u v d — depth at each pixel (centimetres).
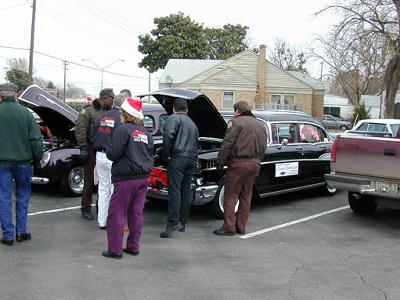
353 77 4178
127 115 568
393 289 504
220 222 775
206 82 3756
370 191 751
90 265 545
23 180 621
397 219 828
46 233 672
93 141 687
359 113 3272
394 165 726
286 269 557
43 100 895
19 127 604
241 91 3788
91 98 827
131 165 561
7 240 607
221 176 777
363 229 756
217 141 838
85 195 757
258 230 734
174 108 685
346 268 567
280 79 3869
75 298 452
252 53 3828
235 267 559
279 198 991
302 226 766
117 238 571
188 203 704
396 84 2778
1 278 496
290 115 931
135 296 462
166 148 667
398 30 2567
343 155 784
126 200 570
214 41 5847
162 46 4962
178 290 482
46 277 503
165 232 677
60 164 908
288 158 885
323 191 1011
